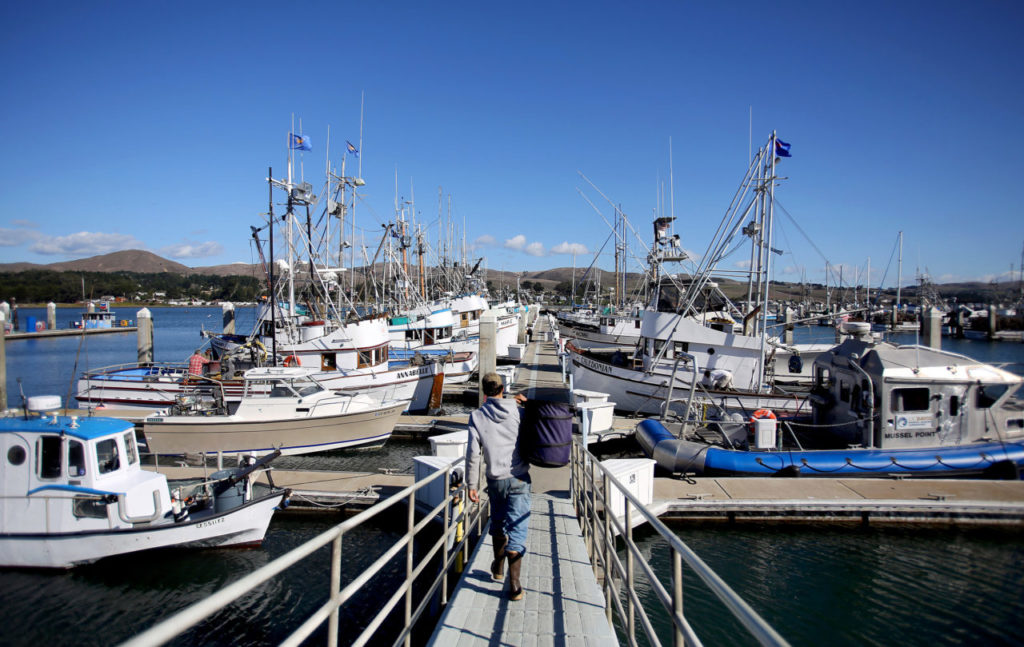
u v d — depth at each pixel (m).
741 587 10.20
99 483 10.51
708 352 21.12
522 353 39.00
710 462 14.12
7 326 70.44
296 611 9.70
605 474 5.88
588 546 7.51
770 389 20.31
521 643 4.73
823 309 80.81
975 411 14.05
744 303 27.36
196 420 17.00
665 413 17.05
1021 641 8.73
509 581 5.73
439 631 4.93
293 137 25.50
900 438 13.97
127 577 10.66
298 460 18.17
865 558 11.17
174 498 11.60
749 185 19.59
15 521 10.46
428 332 33.94
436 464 11.76
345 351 23.39
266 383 18.20
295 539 12.32
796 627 9.09
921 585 10.23
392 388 23.55
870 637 8.84
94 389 22.02
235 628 9.30
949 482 13.22
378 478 14.70
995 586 10.19
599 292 68.38
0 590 10.16
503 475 5.48
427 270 54.50
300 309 30.75
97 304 108.50
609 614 5.40
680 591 2.90
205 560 11.27
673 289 25.00
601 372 23.34
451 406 28.03
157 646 1.48
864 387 14.33
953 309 71.50
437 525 11.59
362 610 9.66
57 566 10.50
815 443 15.34
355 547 11.91
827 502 12.27
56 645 8.91
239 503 11.59
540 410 6.83
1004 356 50.12
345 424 18.56
